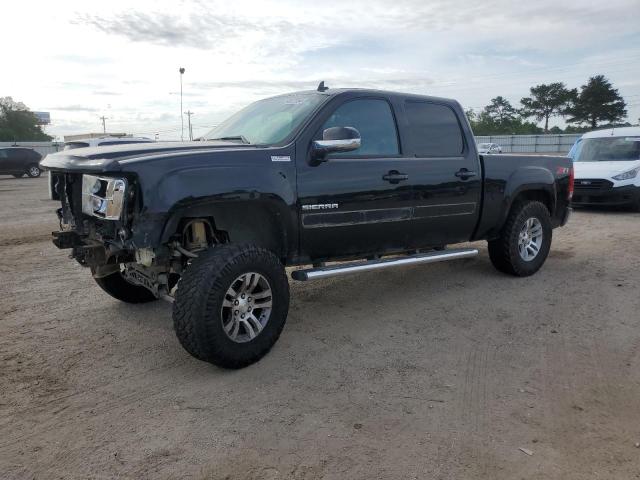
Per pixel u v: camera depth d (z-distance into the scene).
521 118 96.94
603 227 9.98
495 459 2.84
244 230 4.12
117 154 3.67
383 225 4.81
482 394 3.55
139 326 4.79
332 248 4.58
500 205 5.86
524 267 6.27
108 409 3.36
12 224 11.05
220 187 3.71
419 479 2.68
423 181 5.05
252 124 4.80
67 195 4.23
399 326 4.79
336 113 4.54
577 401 3.45
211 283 3.55
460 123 5.56
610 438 3.04
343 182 4.45
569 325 4.80
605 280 6.23
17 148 28.62
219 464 2.80
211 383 3.70
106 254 3.98
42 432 3.10
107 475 2.72
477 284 6.08
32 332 4.65
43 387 3.65
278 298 3.98
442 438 3.03
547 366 3.97
